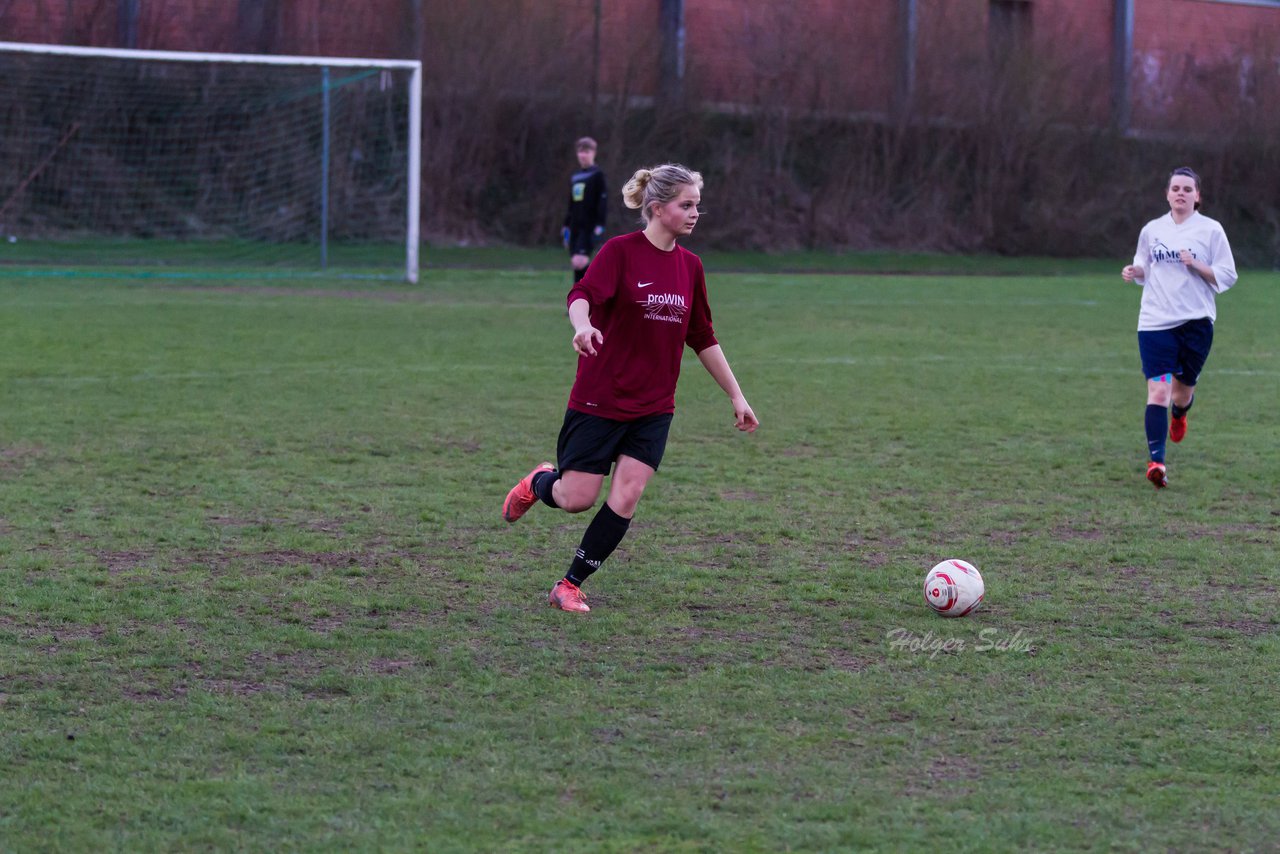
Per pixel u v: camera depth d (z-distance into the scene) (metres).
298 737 11.12
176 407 28.11
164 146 82.88
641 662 13.21
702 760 10.74
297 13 87.25
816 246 101.00
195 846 9.16
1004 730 11.48
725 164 99.12
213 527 18.53
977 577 14.88
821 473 23.02
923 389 33.19
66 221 80.81
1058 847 9.30
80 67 80.75
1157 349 22.86
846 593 15.84
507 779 10.32
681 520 19.45
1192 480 22.91
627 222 96.06
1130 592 16.00
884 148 102.81
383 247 86.81
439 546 17.75
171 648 13.38
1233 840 9.45
